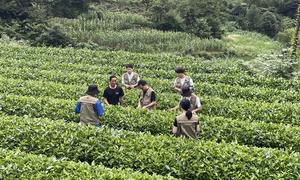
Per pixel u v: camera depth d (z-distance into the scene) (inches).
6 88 662.5
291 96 698.2
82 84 757.9
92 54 1077.8
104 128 446.0
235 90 725.3
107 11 1722.4
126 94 642.2
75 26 1507.1
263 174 364.2
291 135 490.0
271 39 1940.2
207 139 502.0
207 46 1437.0
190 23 1662.2
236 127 509.4
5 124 457.4
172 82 764.0
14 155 366.3
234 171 370.9
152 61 1048.8
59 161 359.3
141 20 1620.3
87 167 348.5
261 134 496.4
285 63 926.4
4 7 1448.1
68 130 442.6
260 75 872.3
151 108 574.9
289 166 373.7
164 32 1546.5
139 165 389.7
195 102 526.9
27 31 1353.3
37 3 1588.3
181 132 440.5
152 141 415.8
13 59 959.0
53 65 907.4
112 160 399.5
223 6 2014.0
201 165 378.6
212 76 856.9
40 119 473.1
